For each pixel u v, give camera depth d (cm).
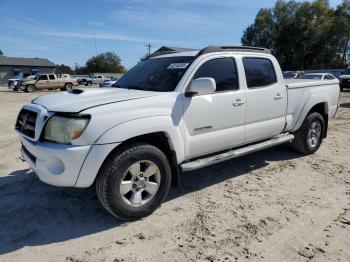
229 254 316
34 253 318
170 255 315
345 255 315
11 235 347
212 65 447
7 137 814
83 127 334
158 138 397
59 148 335
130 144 365
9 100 2102
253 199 438
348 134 845
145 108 372
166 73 441
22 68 6638
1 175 519
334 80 673
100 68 10756
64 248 326
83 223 372
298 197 445
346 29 5853
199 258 310
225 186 481
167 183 393
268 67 529
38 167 355
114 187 351
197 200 434
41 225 367
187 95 407
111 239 341
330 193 459
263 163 588
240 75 476
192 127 416
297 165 578
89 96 390
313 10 6125
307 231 358
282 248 326
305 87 591
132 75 495
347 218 387
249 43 6831
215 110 438
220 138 450
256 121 503
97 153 336
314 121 623
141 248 326
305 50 6225
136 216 373
